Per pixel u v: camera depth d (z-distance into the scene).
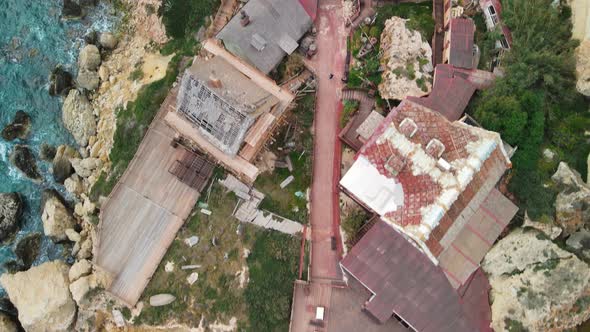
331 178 50.28
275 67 52.25
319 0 54.16
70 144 58.75
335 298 47.34
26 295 52.81
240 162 48.00
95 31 60.59
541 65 46.75
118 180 53.22
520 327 43.34
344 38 53.28
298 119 51.31
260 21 52.12
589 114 47.44
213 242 50.62
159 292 50.62
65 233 55.75
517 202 46.84
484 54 50.84
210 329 49.25
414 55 50.03
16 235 57.69
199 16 56.84
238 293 49.47
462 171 44.72
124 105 56.06
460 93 48.50
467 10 51.94
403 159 45.22
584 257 44.00
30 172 58.44
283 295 48.34
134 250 51.72
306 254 49.03
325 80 52.34
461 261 45.12
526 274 44.06
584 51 46.03
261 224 50.47
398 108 46.75
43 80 60.78
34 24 62.16
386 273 44.81
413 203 44.72
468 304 45.09
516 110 45.75
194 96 47.44
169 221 51.78
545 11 47.78
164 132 52.97
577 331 43.75
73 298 51.75
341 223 49.22
